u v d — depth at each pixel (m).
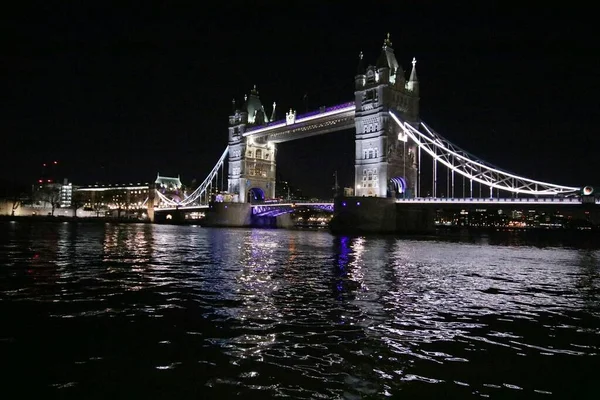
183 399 8.84
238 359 10.98
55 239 56.72
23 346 11.72
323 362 10.89
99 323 14.03
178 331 13.24
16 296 18.09
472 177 86.88
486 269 31.73
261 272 26.92
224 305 16.91
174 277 24.23
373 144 98.88
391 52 102.69
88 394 8.99
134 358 10.96
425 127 102.44
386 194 95.69
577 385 9.83
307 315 15.47
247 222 142.00
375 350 11.80
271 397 8.98
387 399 9.00
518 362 11.15
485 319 15.48
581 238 107.12
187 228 126.56
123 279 23.19
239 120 147.00
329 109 110.44
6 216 160.38
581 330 14.22
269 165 150.50
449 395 9.23
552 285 24.31
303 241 64.38
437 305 17.67
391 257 38.97
